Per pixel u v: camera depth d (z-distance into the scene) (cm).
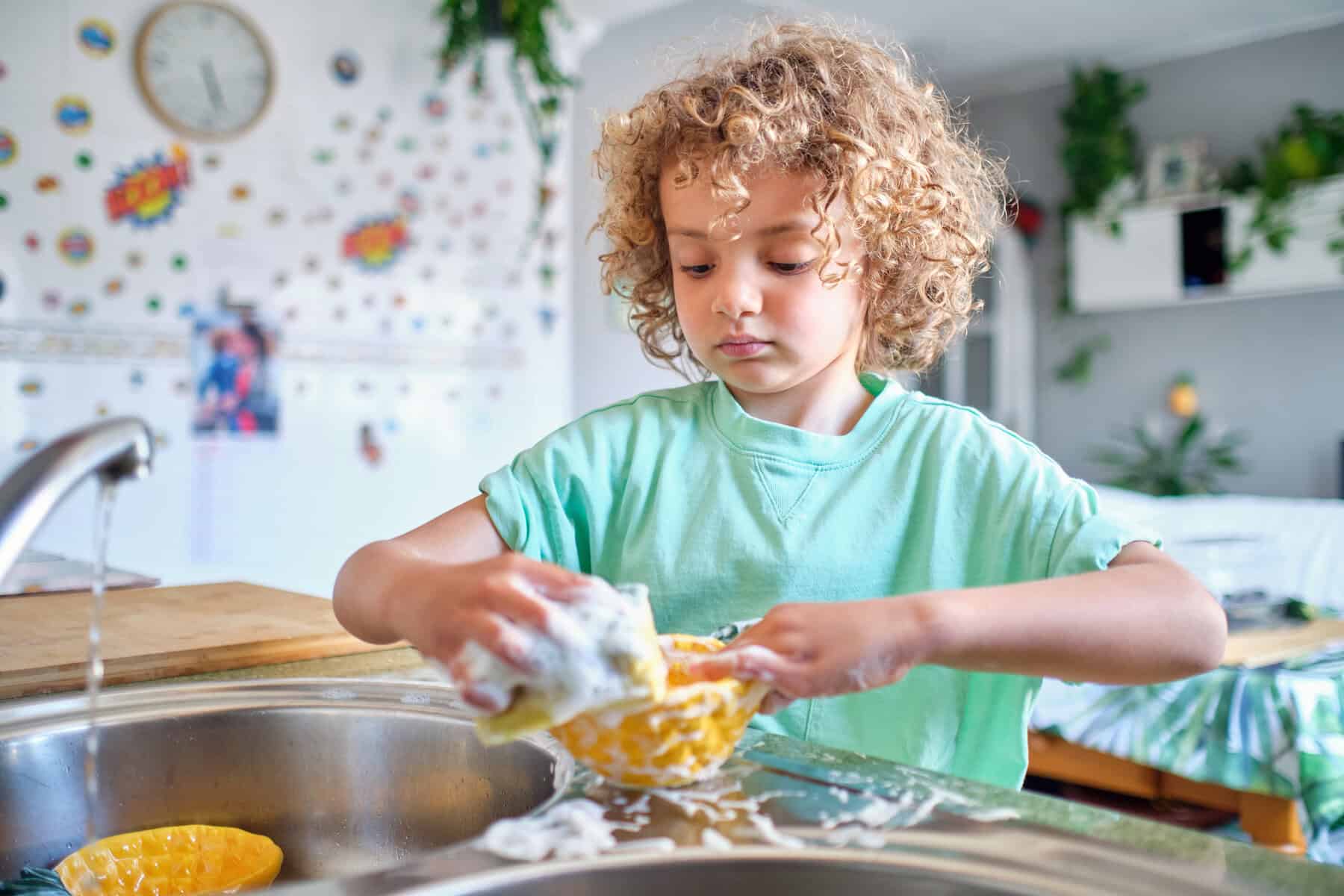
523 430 414
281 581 361
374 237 379
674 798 54
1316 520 296
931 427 89
